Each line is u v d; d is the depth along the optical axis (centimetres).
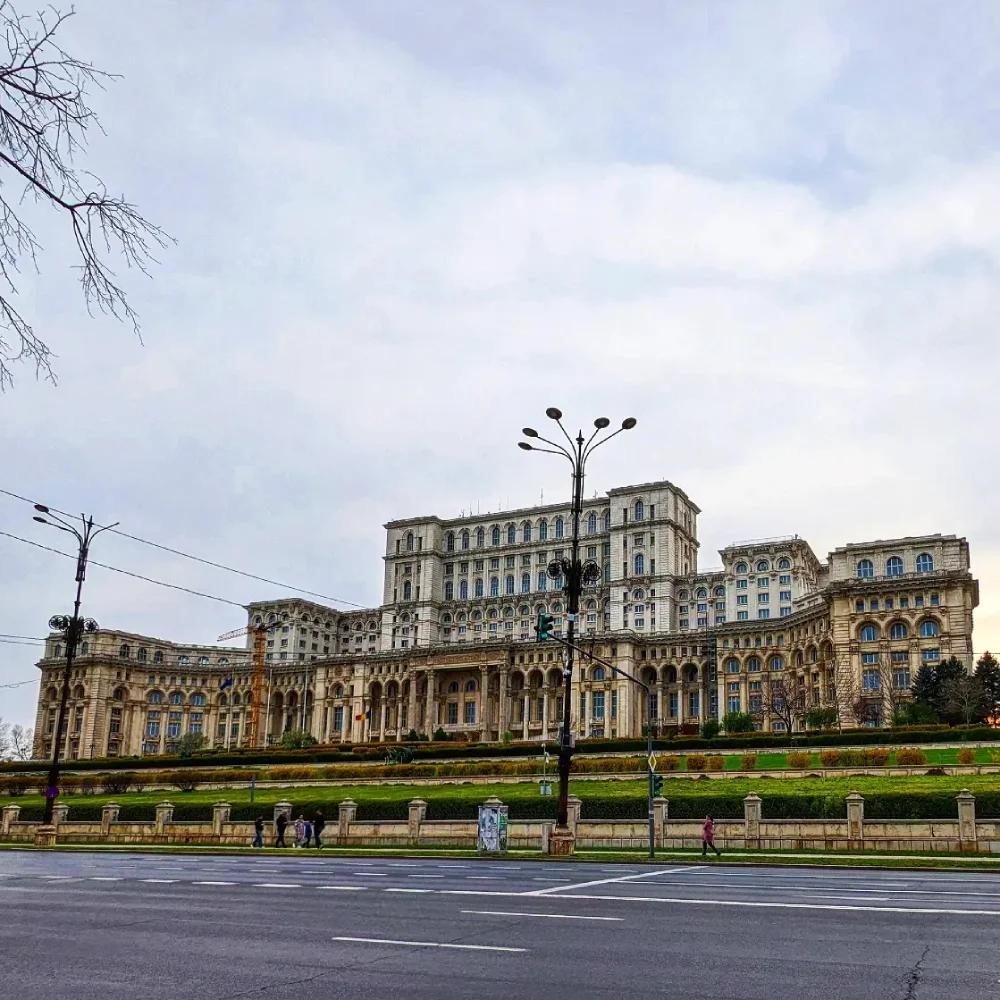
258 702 19838
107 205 1186
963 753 7862
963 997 1308
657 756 8556
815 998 1299
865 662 13062
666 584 18175
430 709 17725
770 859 3950
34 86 1107
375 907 2244
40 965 1534
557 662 16962
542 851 4638
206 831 5950
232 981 1406
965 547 13612
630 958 1572
